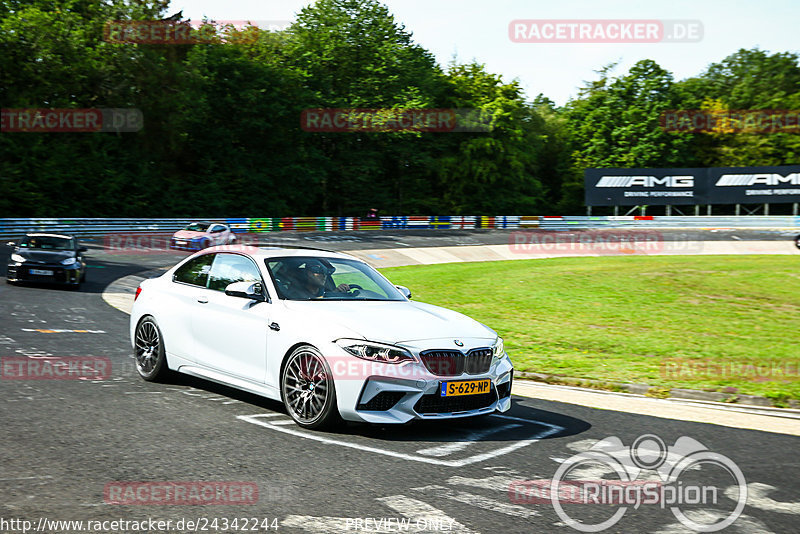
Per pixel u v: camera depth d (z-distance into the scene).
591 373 8.43
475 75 63.84
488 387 5.56
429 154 60.22
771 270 23.17
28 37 40.41
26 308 12.65
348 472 4.39
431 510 3.78
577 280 20.78
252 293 6.00
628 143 60.94
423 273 24.20
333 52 56.16
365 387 5.18
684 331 12.23
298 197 54.03
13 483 3.91
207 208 46.59
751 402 7.16
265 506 3.74
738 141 59.59
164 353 6.81
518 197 61.09
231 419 5.59
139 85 45.12
